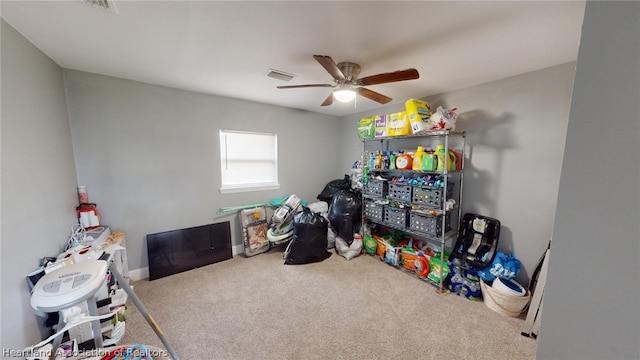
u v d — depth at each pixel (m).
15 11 1.26
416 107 2.43
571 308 0.48
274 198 3.69
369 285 2.49
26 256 1.32
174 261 2.77
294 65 2.07
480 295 2.24
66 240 1.92
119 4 1.24
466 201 2.66
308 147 4.00
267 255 3.29
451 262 2.49
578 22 1.38
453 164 2.49
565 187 0.47
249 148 3.49
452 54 1.83
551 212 2.08
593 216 0.44
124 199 2.50
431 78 2.33
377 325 1.90
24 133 1.41
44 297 0.87
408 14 1.34
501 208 2.39
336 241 3.32
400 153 2.83
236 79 2.42
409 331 1.83
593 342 0.46
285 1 1.23
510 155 2.30
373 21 1.41
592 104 0.43
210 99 2.98
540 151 2.12
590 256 0.45
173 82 2.52
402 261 2.89
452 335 1.79
